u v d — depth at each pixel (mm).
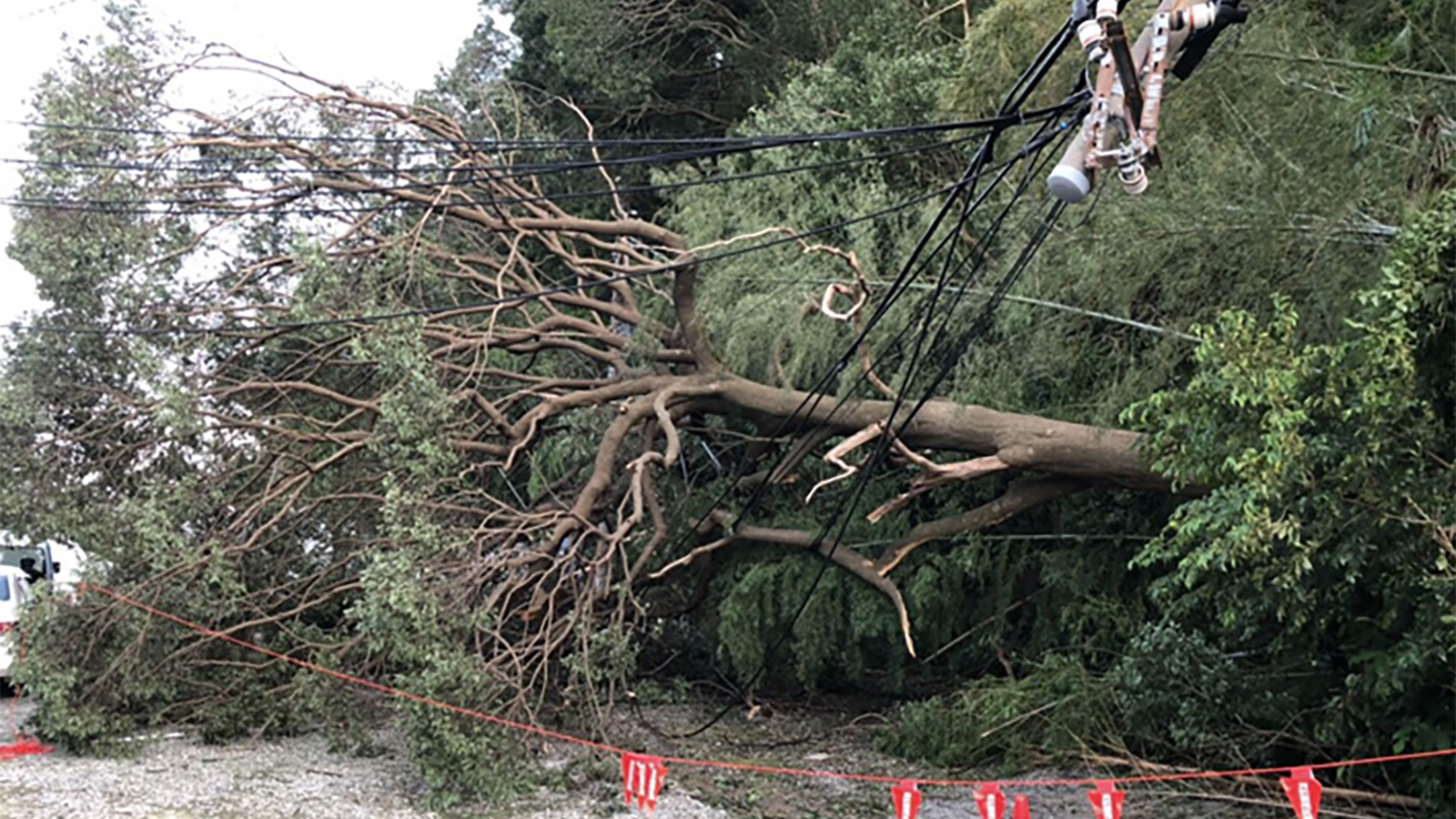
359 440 12000
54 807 9664
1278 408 7117
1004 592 13445
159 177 12000
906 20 17609
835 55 17562
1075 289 11664
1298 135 9523
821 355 13375
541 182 20250
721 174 14898
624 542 13680
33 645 11266
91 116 11547
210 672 12555
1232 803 9898
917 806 8023
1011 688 11930
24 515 11562
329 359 12438
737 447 15148
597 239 14617
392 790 10688
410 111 13172
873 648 14641
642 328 13750
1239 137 10250
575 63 20328
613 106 21391
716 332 13992
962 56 15273
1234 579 8469
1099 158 6539
